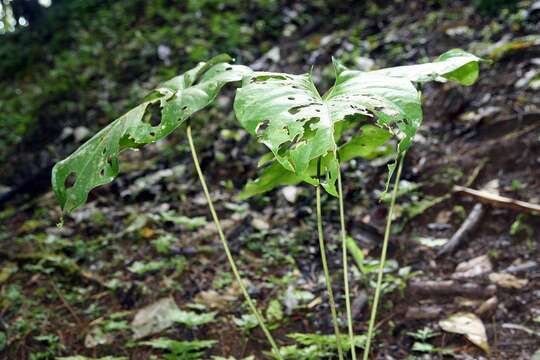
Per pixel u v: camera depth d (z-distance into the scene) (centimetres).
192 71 203
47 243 434
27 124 679
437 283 322
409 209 396
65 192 181
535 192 384
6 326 341
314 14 754
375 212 405
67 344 326
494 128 440
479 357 272
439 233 379
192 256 396
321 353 272
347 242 308
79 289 372
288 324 318
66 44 859
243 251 395
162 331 322
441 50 564
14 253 423
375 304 222
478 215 372
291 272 367
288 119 157
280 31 737
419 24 625
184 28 795
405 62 566
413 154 447
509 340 281
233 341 313
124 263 403
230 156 519
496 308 302
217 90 178
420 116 160
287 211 432
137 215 457
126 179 523
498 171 411
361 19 704
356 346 288
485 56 513
